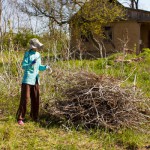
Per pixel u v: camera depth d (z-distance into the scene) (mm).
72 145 5684
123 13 24984
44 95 8117
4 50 11086
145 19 26125
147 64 13922
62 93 7352
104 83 6980
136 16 26078
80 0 23203
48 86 8797
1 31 11883
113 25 26062
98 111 6789
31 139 5926
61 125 6758
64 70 8492
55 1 23422
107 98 6789
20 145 5676
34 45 6824
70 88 7234
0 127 6379
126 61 13781
